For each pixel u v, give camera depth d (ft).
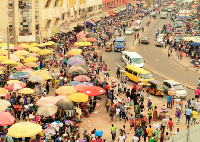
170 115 119.75
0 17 211.41
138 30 336.08
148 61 216.33
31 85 131.64
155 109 113.50
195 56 222.07
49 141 89.71
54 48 222.07
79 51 187.52
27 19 220.02
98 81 142.20
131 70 163.02
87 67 165.89
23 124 84.79
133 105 129.59
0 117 88.94
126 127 108.17
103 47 253.24
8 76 140.15
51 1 238.68
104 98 135.64
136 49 252.62
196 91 138.21
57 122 94.84
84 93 119.03
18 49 183.32
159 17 441.68
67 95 116.78
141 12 458.91
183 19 377.50
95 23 318.86
